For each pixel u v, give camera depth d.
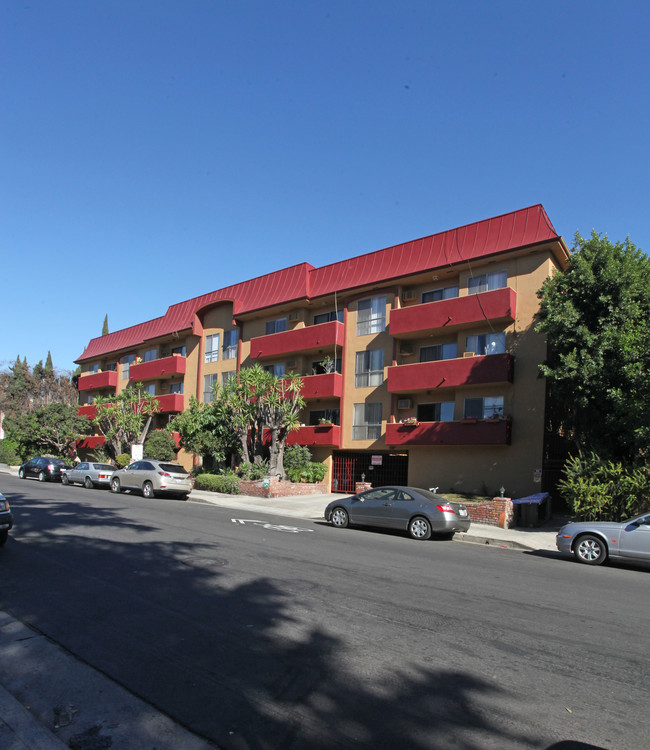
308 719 4.21
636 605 8.05
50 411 43.47
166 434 36.31
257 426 27.30
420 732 4.05
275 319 31.86
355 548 11.91
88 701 4.47
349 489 27.33
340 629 6.23
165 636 5.88
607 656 5.74
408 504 14.77
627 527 11.68
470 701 4.57
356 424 26.91
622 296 16.66
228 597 7.32
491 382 21.44
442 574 9.55
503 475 21.55
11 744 3.77
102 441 42.78
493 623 6.71
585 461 16.44
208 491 26.94
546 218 21.58
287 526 15.41
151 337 40.97
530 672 5.23
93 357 48.56
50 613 6.58
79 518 14.46
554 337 17.66
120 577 8.27
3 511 10.31
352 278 27.88
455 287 24.45
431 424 22.94
